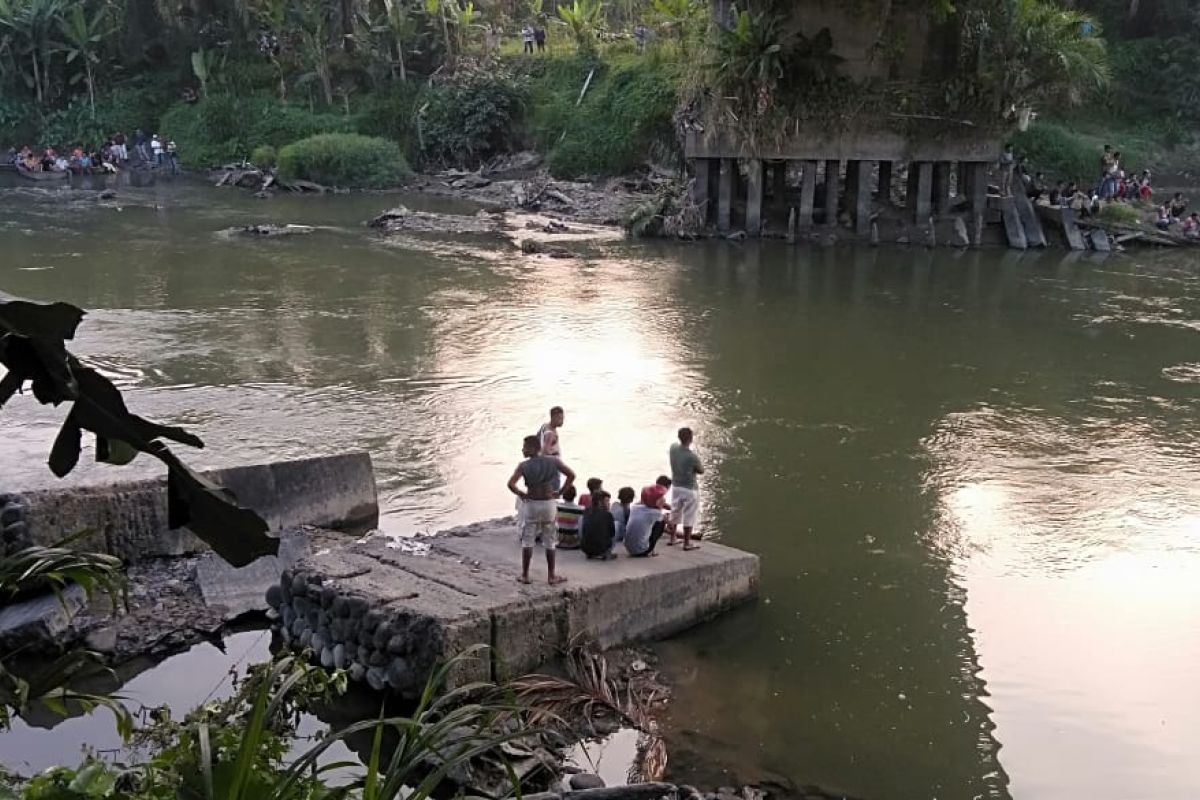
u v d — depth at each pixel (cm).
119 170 4553
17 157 4584
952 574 1041
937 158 2981
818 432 1443
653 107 4034
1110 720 802
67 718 765
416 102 4531
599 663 830
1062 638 923
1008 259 2855
